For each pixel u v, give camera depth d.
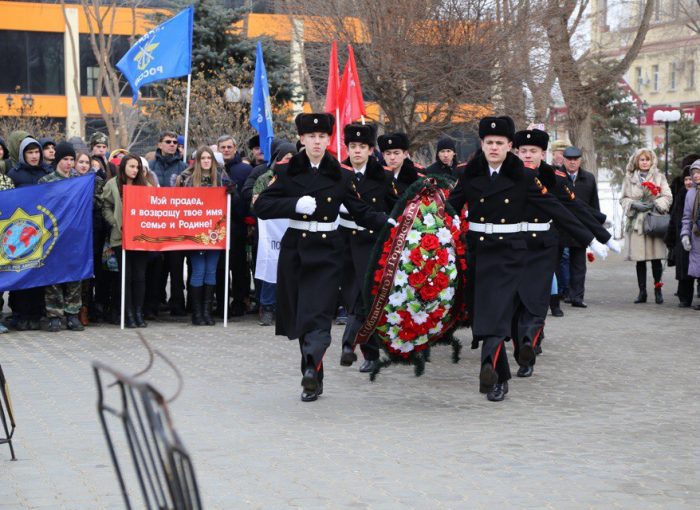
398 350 8.63
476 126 22.09
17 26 45.28
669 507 5.68
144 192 12.73
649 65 56.94
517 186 8.48
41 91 45.94
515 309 8.58
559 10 23.58
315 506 5.67
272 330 12.74
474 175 8.56
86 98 46.00
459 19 21.11
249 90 23.58
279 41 27.48
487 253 8.49
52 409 8.09
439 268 8.39
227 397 8.61
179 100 24.00
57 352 10.95
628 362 10.40
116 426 7.50
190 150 22.39
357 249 9.51
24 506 5.66
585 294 16.81
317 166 8.52
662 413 8.05
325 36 22.47
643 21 28.88
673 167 39.47
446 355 10.84
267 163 13.55
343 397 8.67
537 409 8.20
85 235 12.47
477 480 6.17
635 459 6.67
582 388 9.07
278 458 6.66
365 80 21.95
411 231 8.41
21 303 12.70
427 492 5.93
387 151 10.23
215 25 24.53
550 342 11.70
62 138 33.94
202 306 13.23
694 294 16.89
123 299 12.72
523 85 22.58
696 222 14.48
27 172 12.81
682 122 41.38
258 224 12.97
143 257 12.91
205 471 6.35
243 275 13.95
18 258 12.25
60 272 12.38
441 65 21.25
